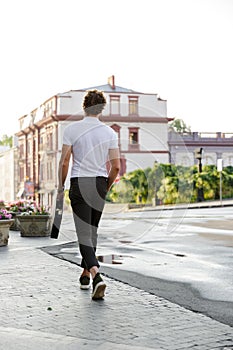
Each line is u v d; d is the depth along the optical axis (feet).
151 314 16.16
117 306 17.20
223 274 23.30
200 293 19.22
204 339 13.58
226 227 49.42
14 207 49.80
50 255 30.01
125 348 12.91
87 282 19.95
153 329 14.53
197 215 69.05
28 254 30.48
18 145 174.19
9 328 14.75
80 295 18.92
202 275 22.99
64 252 31.17
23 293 19.34
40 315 16.14
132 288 20.13
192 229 47.06
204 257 28.84
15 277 22.67
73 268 25.09
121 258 28.09
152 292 19.42
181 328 14.62
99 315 16.06
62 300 18.13
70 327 14.79
